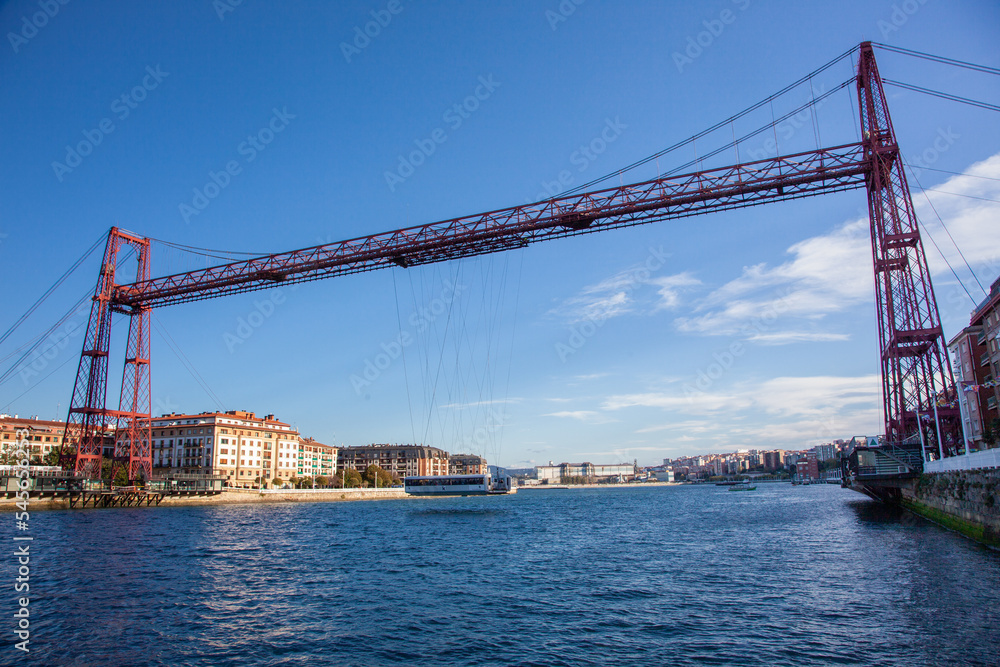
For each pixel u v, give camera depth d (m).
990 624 18.88
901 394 52.56
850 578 27.02
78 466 78.75
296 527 58.59
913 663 15.88
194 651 17.61
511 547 42.34
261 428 151.75
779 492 165.88
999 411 61.75
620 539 47.31
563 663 16.41
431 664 16.41
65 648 17.86
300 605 23.25
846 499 101.38
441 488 82.81
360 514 83.12
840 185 54.25
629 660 16.58
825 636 18.36
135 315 83.94
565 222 57.25
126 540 43.16
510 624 20.36
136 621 20.78
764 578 28.00
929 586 24.34
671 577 28.97
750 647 17.52
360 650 17.59
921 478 50.12
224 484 131.12
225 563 33.53
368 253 64.56
